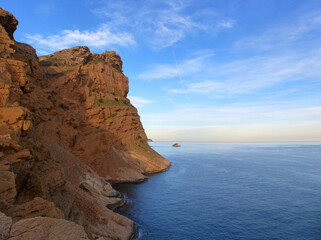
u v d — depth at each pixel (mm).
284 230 34781
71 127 55688
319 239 32031
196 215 40344
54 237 9922
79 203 28844
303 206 46562
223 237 32062
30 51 52375
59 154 39938
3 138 18547
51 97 50688
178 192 56219
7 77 24203
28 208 15453
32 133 27875
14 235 8703
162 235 32031
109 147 69938
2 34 28906
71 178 36719
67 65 75125
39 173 22766
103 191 44531
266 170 98375
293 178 79125
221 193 56250
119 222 32031
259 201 49938
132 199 48531
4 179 15656
